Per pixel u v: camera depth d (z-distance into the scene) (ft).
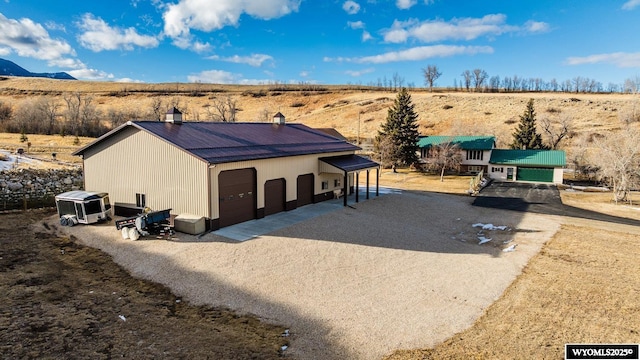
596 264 49.39
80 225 57.98
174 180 56.54
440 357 28.19
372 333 31.37
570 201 97.30
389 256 49.85
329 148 82.69
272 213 67.26
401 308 35.96
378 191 96.32
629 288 41.65
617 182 105.09
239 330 31.04
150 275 40.83
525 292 40.29
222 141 63.41
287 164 69.36
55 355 25.81
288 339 30.09
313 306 35.63
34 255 45.42
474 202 93.50
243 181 60.44
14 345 26.55
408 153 147.64
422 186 116.78
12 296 34.35
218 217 55.62
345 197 75.87
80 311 32.50
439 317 34.45
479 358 28.07
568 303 37.73
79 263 43.86
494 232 65.26
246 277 40.83
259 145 67.62
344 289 39.55
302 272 42.96
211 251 47.09
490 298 38.73
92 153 66.59
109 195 65.26
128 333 29.40
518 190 115.14
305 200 75.92
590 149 153.17
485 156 144.36
